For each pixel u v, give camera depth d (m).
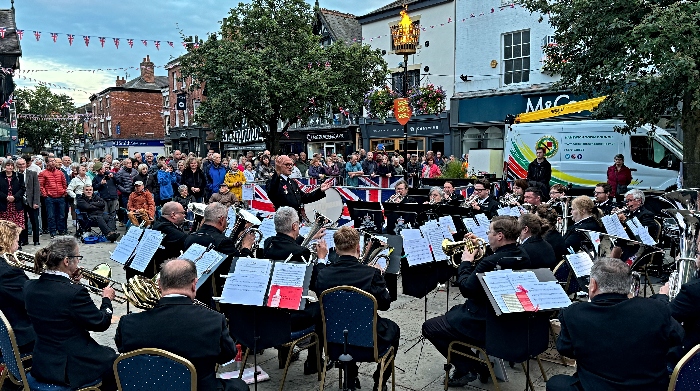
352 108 17.53
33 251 9.48
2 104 21.97
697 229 3.86
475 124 18.17
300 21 16.86
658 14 8.23
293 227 4.45
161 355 2.63
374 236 4.66
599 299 2.85
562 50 10.68
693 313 3.08
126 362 2.68
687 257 3.82
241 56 15.88
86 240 10.44
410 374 4.47
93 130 47.09
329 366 4.15
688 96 8.70
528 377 3.69
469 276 3.83
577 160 12.09
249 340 3.70
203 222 4.75
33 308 3.20
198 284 3.82
